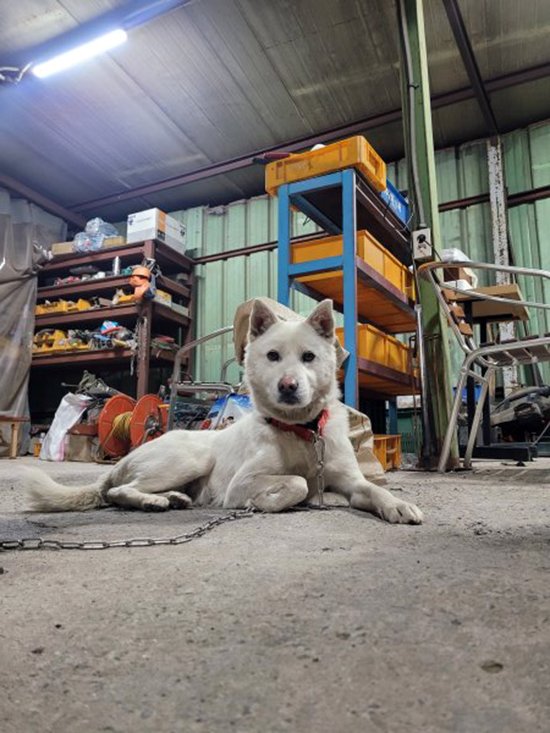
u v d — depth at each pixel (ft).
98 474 12.71
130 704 1.69
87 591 2.88
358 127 21.15
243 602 2.64
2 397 23.50
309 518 5.29
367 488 5.72
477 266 9.36
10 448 22.29
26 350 24.57
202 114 21.22
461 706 1.64
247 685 1.80
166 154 23.77
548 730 1.51
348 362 10.40
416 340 13.16
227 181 24.99
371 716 1.60
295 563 3.40
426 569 3.19
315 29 17.20
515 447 12.91
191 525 5.18
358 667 1.91
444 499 6.71
